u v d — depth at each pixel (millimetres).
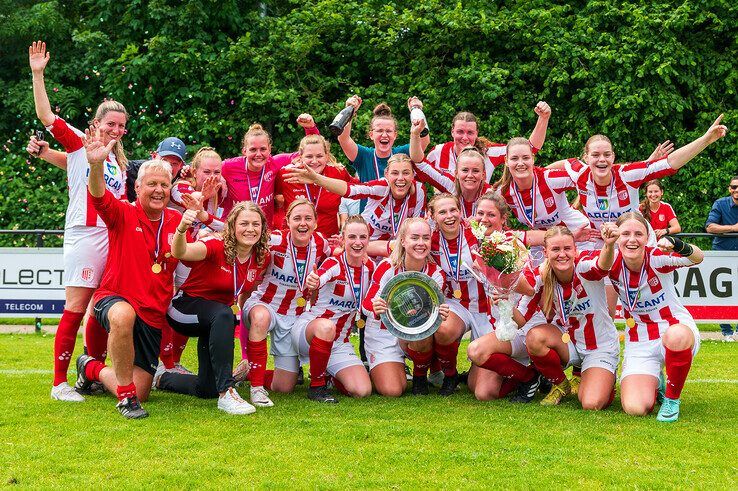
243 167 7691
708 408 6254
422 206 7512
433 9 15117
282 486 4281
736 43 14523
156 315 6059
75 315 6375
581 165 7469
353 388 6637
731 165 14398
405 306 6391
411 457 4789
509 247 6035
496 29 14320
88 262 6398
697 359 8727
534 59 14875
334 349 6840
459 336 6715
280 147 15062
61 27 16938
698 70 14531
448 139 14539
